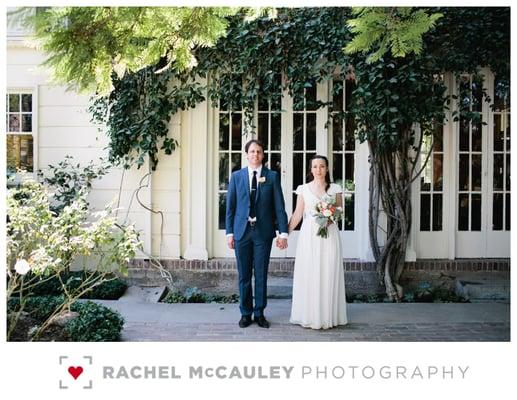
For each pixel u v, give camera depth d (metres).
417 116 5.97
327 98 6.50
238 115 6.65
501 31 6.14
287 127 6.58
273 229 4.96
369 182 6.27
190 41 3.81
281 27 6.11
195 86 6.39
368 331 4.80
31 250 4.26
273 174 4.95
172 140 6.43
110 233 4.36
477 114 6.25
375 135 6.13
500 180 6.73
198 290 6.28
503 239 6.71
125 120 6.30
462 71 6.28
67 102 6.58
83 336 4.26
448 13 6.02
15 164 6.73
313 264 4.85
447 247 6.62
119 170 6.53
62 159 6.60
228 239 4.97
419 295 6.15
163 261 6.44
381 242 6.39
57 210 6.33
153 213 6.52
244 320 4.93
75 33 3.12
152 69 6.24
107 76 3.43
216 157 6.64
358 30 3.44
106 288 6.02
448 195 6.60
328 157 6.58
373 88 5.91
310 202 4.94
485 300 6.01
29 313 4.70
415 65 5.88
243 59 6.21
